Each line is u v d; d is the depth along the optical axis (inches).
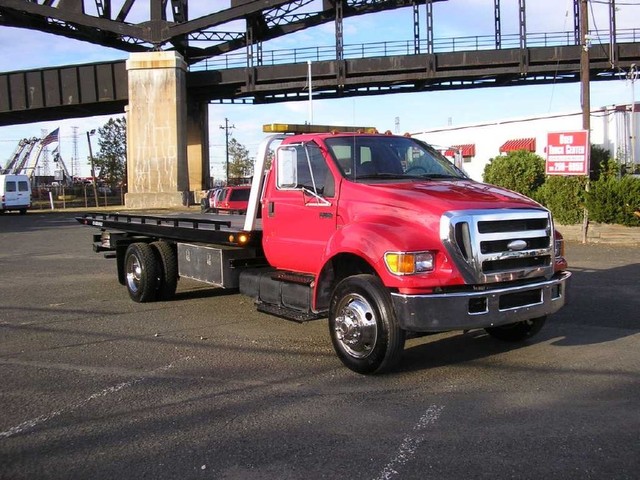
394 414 189.0
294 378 226.4
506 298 214.2
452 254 207.2
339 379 224.4
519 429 175.6
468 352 258.2
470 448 163.5
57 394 211.3
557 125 1370.6
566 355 251.4
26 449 167.0
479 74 1657.2
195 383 222.1
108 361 251.4
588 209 677.3
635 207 661.3
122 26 1759.4
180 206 1716.3
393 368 230.2
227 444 168.4
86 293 418.3
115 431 178.5
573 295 372.8
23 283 465.7
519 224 220.5
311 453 162.1
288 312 257.9
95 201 2536.9
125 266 395.5
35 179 3472.0
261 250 304.3
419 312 203.9
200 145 2073.1
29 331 304.8
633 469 150.2
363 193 234.1
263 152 286.0
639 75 1552.7
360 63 1697.8
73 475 151.6
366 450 163.5
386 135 273.7
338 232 233.9
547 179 837.2
